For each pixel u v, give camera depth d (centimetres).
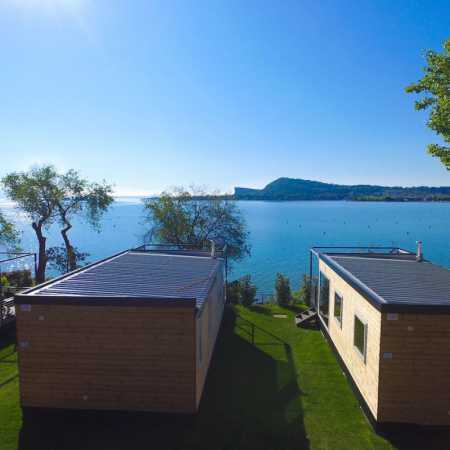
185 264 1350
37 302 836
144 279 1065
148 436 781
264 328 1586
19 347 844
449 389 780
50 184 2639
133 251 1656
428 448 752
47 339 840
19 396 941
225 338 1442
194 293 946
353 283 987
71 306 833
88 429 805
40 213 2661
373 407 823
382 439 781
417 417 789
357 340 971
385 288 933
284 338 1451
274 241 7394
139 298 819
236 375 1099
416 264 1309
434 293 900
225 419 854
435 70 1248
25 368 845
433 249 5997
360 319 937
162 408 831
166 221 2788
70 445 751
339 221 11794
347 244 6712
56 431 799
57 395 844
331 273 1318
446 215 14538
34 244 6950
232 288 2183
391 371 787
